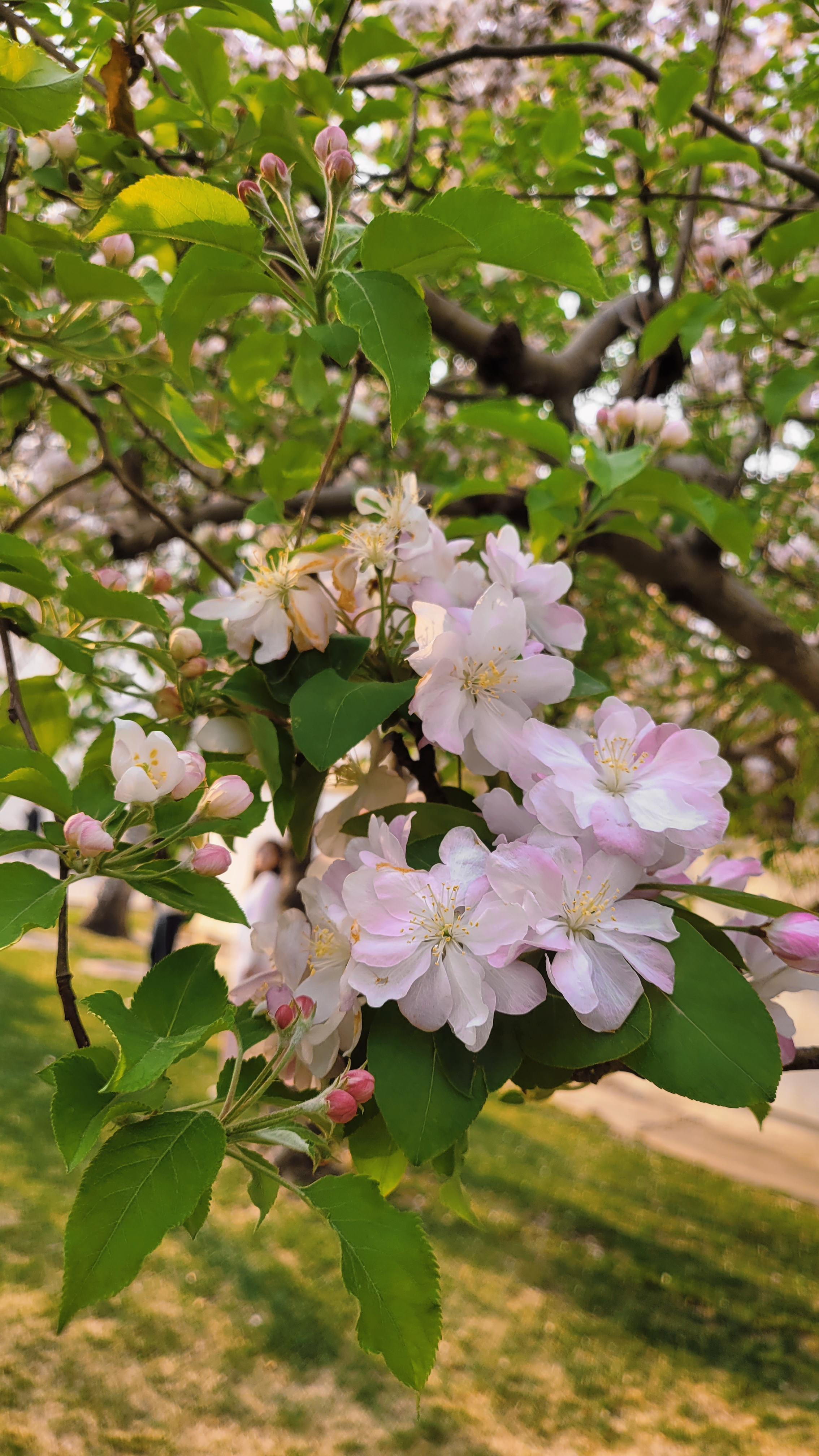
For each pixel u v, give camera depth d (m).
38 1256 1.22
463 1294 1.35
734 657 1.44
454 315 0.79
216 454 0.49
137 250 0.53
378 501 0.39
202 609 0.37
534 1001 0.30
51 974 2.61
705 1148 2.19
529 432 0.54
